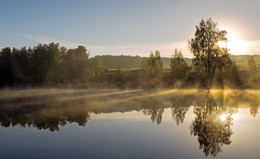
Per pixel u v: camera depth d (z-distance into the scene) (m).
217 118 15.14
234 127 12.52
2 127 13.04
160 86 58.00
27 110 19.22
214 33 41.69
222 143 9.64
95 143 9.76
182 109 19.33
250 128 12.26
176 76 56.38
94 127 12.77
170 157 8.04
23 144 9.76
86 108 20.27
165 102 24.55
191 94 34.72
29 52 73.19
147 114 16.95
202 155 8.21
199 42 42.88
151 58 61.19
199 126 12.80
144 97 30.64
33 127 12.95
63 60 78.19
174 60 57.12
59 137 10.79
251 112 17.31
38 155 8.42
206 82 46.31
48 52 67.88
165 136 10.77
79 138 10.54
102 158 7.98
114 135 11.02
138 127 12.68
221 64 40.88
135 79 70.81
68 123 13.92
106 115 16.64
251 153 8.38
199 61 43.31
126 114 17.08
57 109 19.66
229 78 50.56
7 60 71.75
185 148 9.01
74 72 76.88
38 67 70.31
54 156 8.29
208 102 24.02
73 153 8.54
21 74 70.81
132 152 8.57
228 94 34.09
